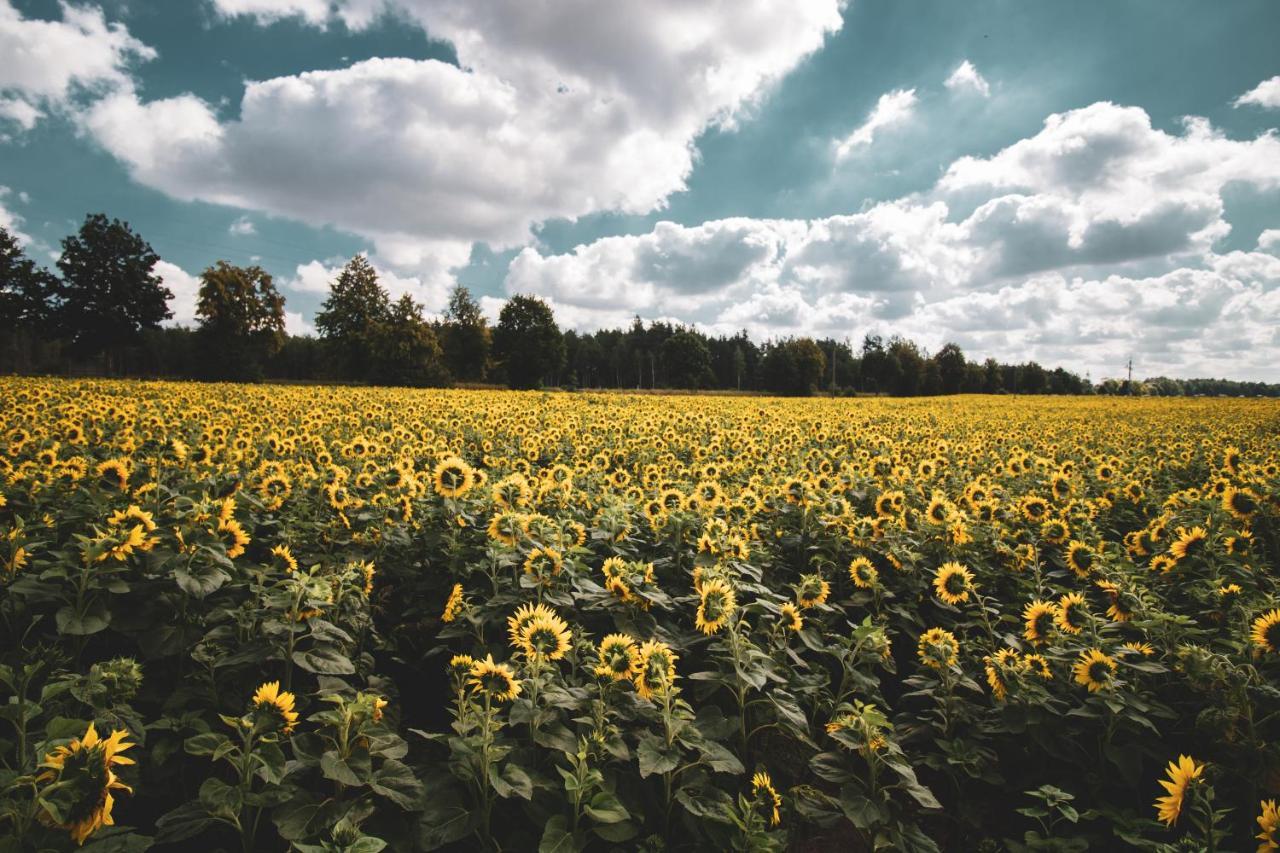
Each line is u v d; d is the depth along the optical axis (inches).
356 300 3528.5
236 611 158.1
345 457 381.7
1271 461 411.2
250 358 2923.2
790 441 557.3
